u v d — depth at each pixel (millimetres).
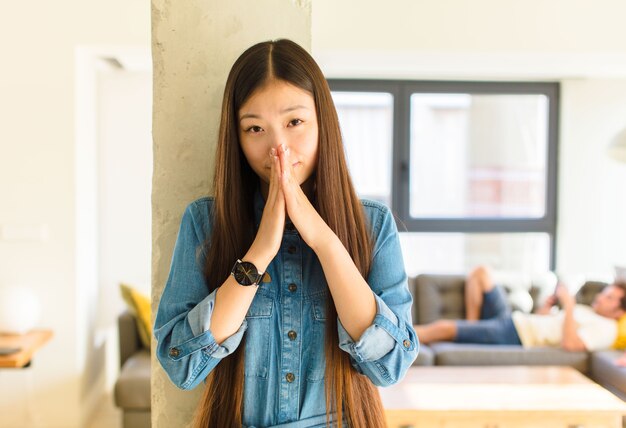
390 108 5102
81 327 3652
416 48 3756
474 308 4230
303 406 1061
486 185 5262
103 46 3514
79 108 3576
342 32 3734
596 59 4051
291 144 1004
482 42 3773
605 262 5133
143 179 4465
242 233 1063
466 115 5199
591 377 3723
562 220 5152
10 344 3199
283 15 1330
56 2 3471
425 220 5164
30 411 3592
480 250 5293
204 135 1328
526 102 5211
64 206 3527
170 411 1339
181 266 1066
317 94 1020
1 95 3475
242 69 1015
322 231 977
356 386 1090
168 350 1000
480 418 2699
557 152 5195
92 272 3932
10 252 3531
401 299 1064
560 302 4152
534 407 2734
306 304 1068
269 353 1060
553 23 3779
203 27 1317
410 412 2695
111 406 4105
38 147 3500
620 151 3596
